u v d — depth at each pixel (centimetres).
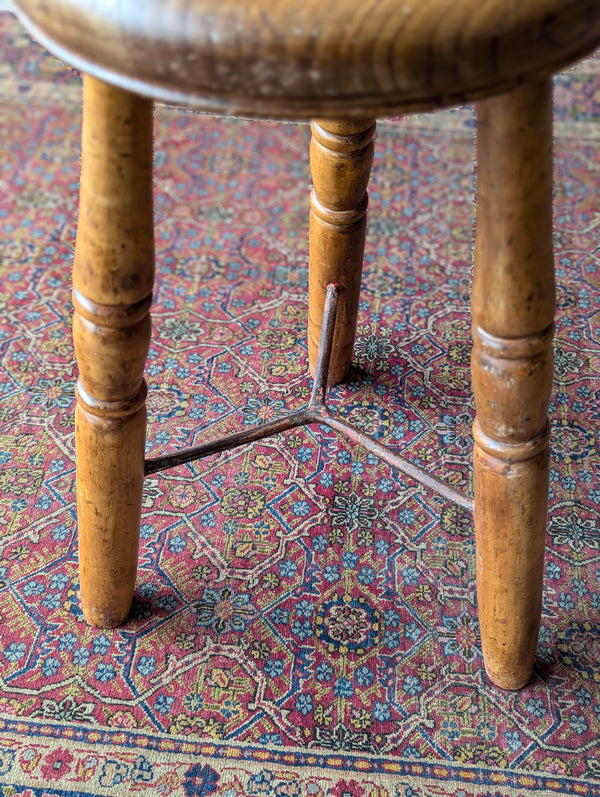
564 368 103
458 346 106
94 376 62
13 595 81
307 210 126
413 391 101
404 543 86
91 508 69
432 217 125
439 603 81
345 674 76
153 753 70
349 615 80
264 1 43
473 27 43
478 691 75
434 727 72
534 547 66
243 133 141
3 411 97
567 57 47
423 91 44
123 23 44
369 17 43
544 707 74
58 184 129
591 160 134
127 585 76
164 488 90
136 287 58
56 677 75
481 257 55
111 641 78
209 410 98
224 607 80
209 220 124
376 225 123
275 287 114
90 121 53
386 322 109
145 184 56
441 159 136
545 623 80
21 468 92
